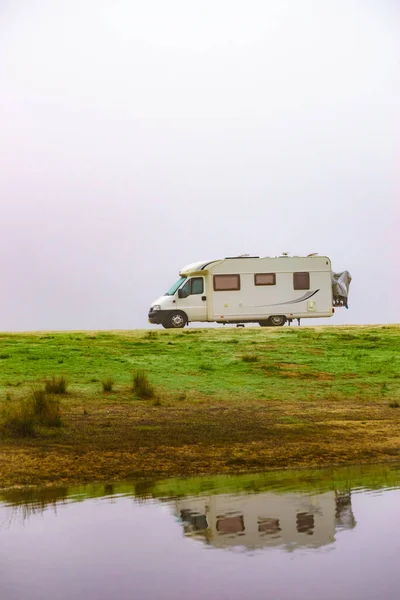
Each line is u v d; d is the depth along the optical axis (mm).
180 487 18266
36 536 13695
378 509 15578
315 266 59875
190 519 14883
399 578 11359
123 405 31156
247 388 35625
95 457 21891
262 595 10742
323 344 47500
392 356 43875
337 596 10586
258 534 13789
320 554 12430
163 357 42375
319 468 20969
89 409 30062
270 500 16562
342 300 61969
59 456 21891
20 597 10664
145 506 16094
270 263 59375
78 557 12336
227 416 29547
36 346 44875
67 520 14883
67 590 10891
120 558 12391
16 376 36469
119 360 41125
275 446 24016
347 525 14289
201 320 58781
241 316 58938
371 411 31328
